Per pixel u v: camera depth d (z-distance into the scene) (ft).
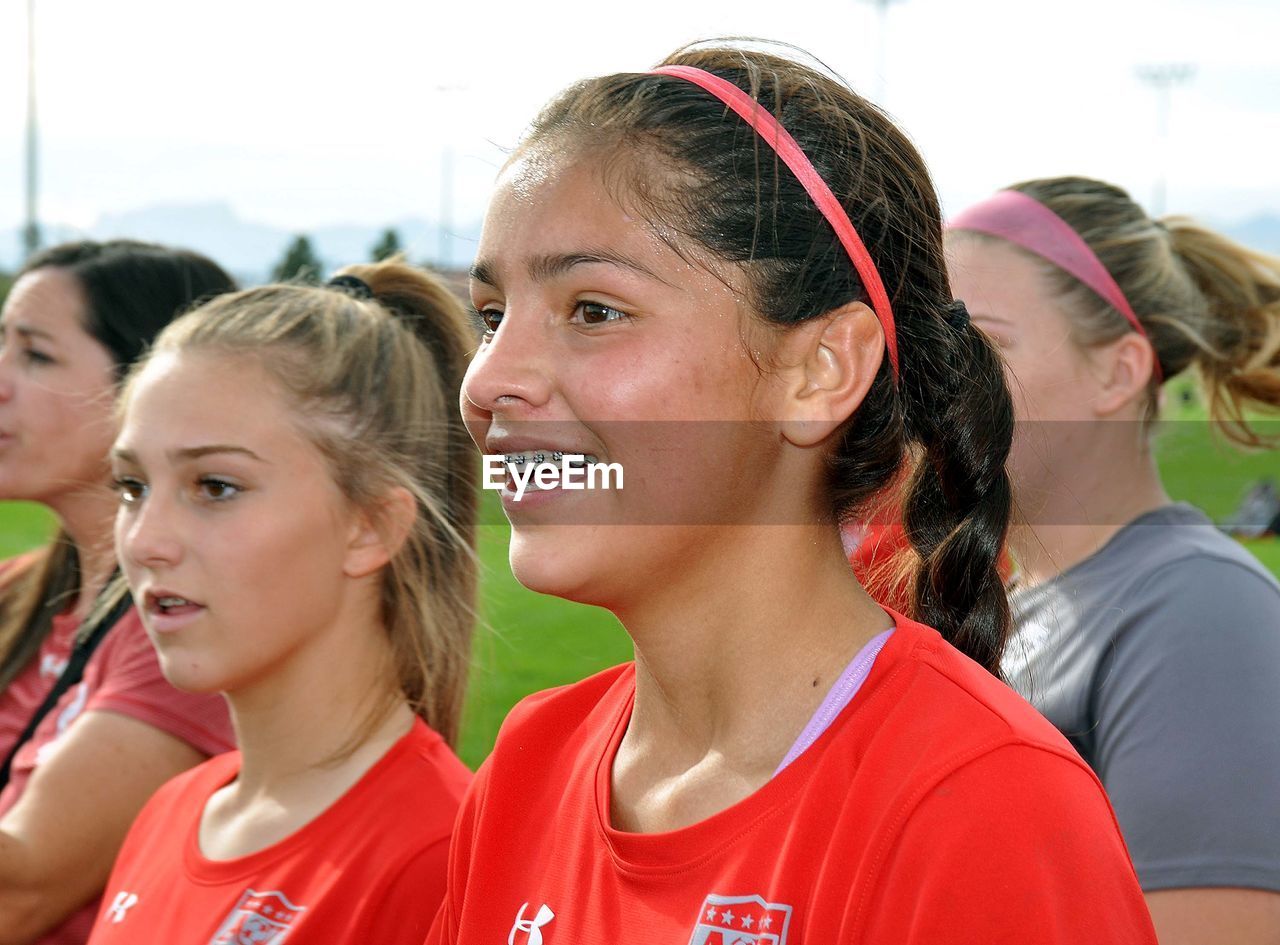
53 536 8.11
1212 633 5.56
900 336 3.71
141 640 6.57
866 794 3.00
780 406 3.33
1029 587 6.50
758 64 3.70
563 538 3.22
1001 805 2.83
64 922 6.27
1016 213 7.07
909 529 4.07
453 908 4.04
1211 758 5.28
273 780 5.40
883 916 2.84
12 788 7.04
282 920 4.88
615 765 3.71
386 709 5.53
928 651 3.30
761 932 2.99
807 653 3.42
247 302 5.93
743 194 3.29
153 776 6.29
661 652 3.46
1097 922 2.75
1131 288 6.86
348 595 5.52
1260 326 7.39
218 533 5.30
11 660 7.90
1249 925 5.08
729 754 3.40
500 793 3.96
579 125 3.41
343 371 5.69
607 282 3.20
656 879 3.23
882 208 3.58
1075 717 5.91
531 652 23.16
